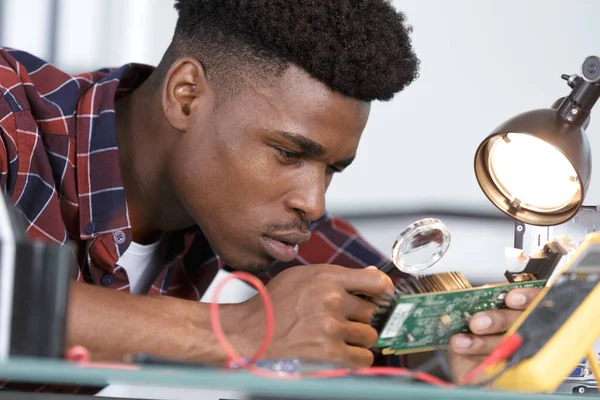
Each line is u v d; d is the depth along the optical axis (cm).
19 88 190
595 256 118
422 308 131
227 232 176
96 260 197
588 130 338
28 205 191
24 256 98
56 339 98
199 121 176
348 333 150
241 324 148
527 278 147
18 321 97
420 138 395
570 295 117
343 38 161
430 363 145
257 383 85
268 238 173
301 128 163
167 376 84
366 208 397
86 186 194
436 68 393
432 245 146
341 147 167
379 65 163
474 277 369
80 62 379
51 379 83
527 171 156
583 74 146
